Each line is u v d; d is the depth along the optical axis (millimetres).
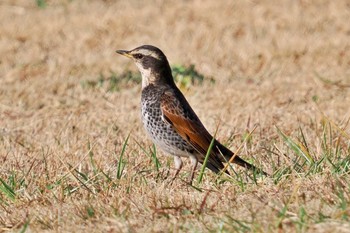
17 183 18438
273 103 26672
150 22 39312
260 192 16156
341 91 28266
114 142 22078
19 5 43469
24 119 26172
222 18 39438
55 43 36750
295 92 28047
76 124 24578
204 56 33781
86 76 31594
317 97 27344
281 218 14086
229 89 28734
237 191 16625
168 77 19641
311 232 13555
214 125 23719
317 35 36438
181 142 18953
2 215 16453
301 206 14633
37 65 33438
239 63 32844
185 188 17328
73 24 39562
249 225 14203
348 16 39094
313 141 20844
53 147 21891
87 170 19547
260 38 36375
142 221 15047
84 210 15938
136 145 21516
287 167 18016
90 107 27375
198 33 37188
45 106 27797
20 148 22453
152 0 43281
